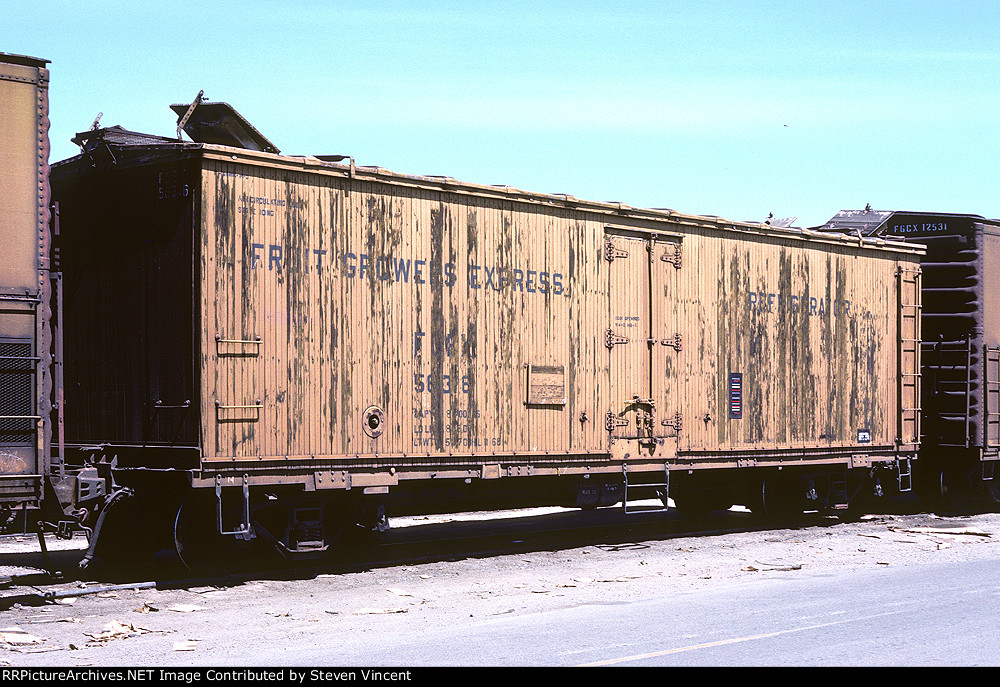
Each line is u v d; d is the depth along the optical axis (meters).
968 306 19.53
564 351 14.13
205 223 11.18
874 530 17.27
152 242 11.67
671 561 13.65
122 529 11.98
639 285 15.04
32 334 9.88
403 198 12.69
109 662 7.78
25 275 9.87
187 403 11.16
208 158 11.20
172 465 11.27
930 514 19.92
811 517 18.17
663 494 15.33
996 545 15.41
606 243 14.66
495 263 13.48
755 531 16.91
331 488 11.98
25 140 9.90
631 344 14.88
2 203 9.72
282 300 11.69
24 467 9.80
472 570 12.71
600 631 8.82
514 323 13.63
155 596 10.76
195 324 11.12
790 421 16.92
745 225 16.28
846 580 11.86
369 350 12.33
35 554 13.96
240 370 11.36
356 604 10.45
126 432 11.90
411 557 13.45
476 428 13.23
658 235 15.26
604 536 15.97
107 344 12.15
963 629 8.81
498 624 9.26
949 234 19.86
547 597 10.88
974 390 19.36
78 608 10.07
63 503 10.23
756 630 8.80
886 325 18.73
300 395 11.78
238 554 11.95
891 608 9.87
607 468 14.52
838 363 17.78
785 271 17.00
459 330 13.11
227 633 8.98
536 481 14.07
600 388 14.50
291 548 12.04
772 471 17.34
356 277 12.25
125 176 12.03
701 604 10.22
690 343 15.55
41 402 9.91
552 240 14.07
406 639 8.57
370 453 12.28
